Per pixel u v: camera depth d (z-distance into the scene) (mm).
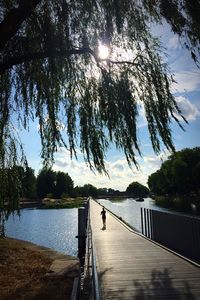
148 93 10703
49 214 68562
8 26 8586
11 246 16734
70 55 10555
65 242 29844
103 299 7941
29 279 11695
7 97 10609
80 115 10914
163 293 8289
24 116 10820
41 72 10602
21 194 11969
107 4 9930
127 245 16328
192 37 9922
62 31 9781
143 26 10562
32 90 10703
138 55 10742
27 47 9867
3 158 11516
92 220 31484
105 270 11000
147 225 20312
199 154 82625
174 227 14750
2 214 11906
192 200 78500
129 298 7980
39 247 18062
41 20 9641
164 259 12469
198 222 11945
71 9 9930
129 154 10555
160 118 10578
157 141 10766
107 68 10617
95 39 10258
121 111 10336
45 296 9805
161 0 9945
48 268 13336
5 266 13250
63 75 10969
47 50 9609
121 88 10406
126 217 48188
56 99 11062
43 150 11047
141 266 11406
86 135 10812
